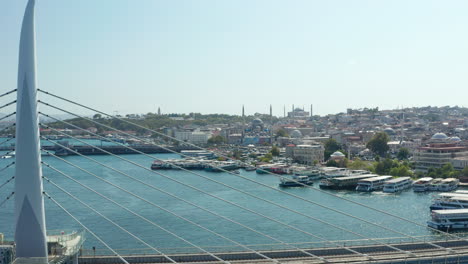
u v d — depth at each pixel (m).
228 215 163.00
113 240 128.38
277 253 87.88
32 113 65.94
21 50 65.81
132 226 144.25
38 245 66.38
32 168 65.81
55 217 154.50
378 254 89.38
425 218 167.25
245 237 133.75
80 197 192.62
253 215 163.50
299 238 133.25
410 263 84.25
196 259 85.81
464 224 153.75
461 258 87.12
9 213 159.38
